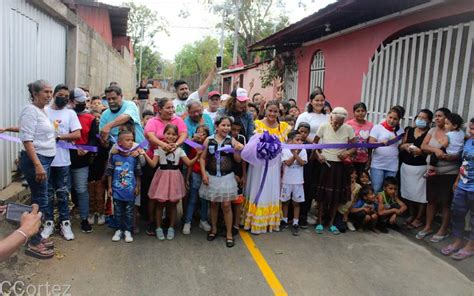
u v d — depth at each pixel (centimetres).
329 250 502
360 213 565
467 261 471
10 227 429
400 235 565
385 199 578
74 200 568
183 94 636
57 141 482
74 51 905
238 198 536
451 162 514
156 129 520
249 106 715
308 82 1091
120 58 2047
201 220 560
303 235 552
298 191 553
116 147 500
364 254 493
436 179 525
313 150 580
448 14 596
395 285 416
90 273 414
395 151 596
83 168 518
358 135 612
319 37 1020
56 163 481
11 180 623
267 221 553
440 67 591
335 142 566
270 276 425
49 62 783
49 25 776
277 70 1293
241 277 421
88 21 1755
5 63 586
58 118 489
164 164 509
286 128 575
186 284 401
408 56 662
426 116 555
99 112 656
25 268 415
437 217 595
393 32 710
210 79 655
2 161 585
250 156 517
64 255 454
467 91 550
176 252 478
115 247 484
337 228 570
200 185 532
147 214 564
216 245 505
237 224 551
